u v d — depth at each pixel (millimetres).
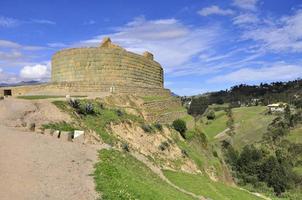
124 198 17625
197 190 36594
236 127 189000
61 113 35031
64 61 64250
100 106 44250
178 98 80562
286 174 112625
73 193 16953
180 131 60625
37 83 69188
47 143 25812
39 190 16859
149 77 71375
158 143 47250
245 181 107812
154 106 61250
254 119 194875
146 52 76500
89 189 17703
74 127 33156
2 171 18859
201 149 63875
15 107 34125
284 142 152750
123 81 63219
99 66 61344
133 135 43062
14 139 25453
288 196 97250
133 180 21953
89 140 31891
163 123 58875
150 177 30141
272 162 116500
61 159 22266
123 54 63500
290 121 173500
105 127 38438
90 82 57469
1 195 15836
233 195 43219
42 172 19438
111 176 20484
